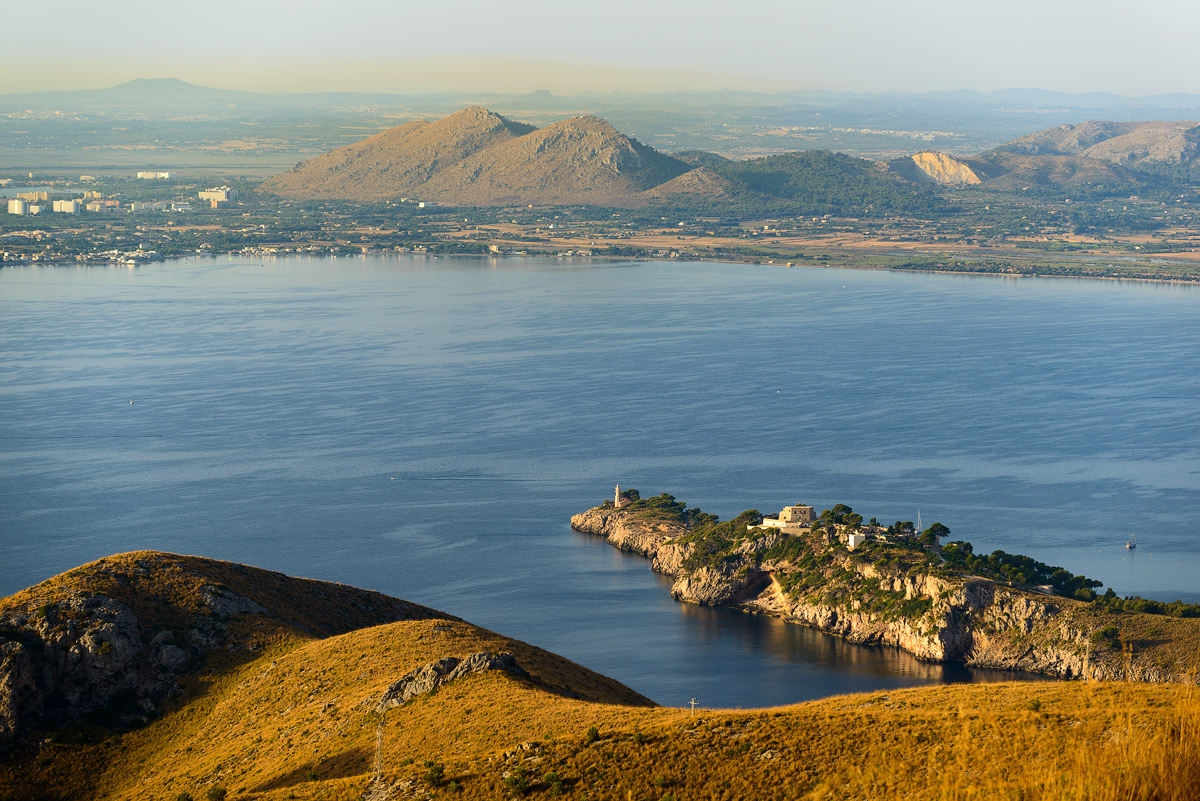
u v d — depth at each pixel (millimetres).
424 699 92062
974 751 56031
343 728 91625
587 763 70500
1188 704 39688
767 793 62781
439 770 73125
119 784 97688
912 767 56688
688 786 65875
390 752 83000
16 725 103438
